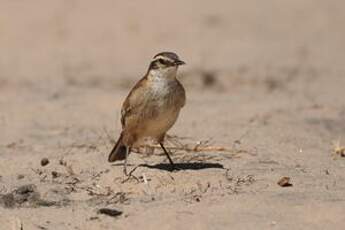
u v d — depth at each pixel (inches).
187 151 545.6
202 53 1041.5
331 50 1076.5
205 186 456.1
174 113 451.8
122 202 438.6
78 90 845.2
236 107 739.4
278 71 950.4
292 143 580.7
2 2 1251.2
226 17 1234.6
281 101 772.0
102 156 534.3
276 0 1343.5
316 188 453.7
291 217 407.8
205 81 892.6
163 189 453.7
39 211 433.1
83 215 423.8
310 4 1318.9
